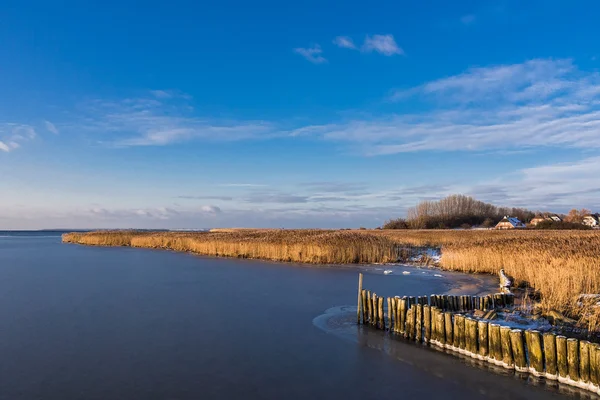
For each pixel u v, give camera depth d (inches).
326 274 1310.3
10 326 694.5
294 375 480.4
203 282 1157.1
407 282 1131.3
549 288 773.9
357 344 583.2
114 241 3019.2
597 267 819.4
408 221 4416.8
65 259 1876.2
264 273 1344.7
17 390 442.6
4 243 3422.7
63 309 821.2
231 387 449.7
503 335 477.7
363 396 426.9
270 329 668.7
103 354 555.2
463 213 4943.4
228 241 2095.2
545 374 445.1
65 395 430.9
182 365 514.3
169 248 2554.1
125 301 897.5
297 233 2455.7
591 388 405.4
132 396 428.5
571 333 554.6
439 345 555.2
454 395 422.3
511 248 1298.0
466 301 706.8
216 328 677.3
